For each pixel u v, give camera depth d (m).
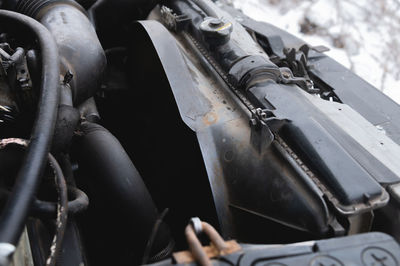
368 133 1.58
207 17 1.91
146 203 1.56
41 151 1.18
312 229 1.32
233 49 1.79
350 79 2.19
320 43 3.90
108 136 1.66
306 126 1.42
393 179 1.36
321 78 2.19
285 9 4.45
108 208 1.57
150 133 1.96
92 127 1.70
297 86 1.74
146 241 1.55
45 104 1.30
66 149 1.50
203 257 0.95
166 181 1.87
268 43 2.29
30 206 1.07
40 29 1.53
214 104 1.63
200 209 1.64
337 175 1.30
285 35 2.54
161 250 1.58
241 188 1.50
